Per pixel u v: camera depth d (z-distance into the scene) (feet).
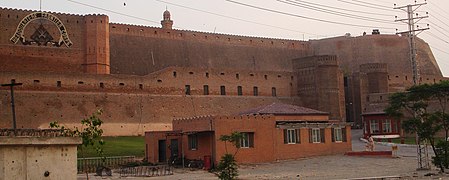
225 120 159.33
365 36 405.18
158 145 181.68
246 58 368.27
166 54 335.67
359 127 327.06
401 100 152.46
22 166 69.77
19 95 231.09
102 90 252.21
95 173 151.53
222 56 359.05
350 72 368.07
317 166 153.79
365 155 175.01
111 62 307.17
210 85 286.05
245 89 297.12
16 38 262.67
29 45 264.93
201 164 160.15
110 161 173.99
